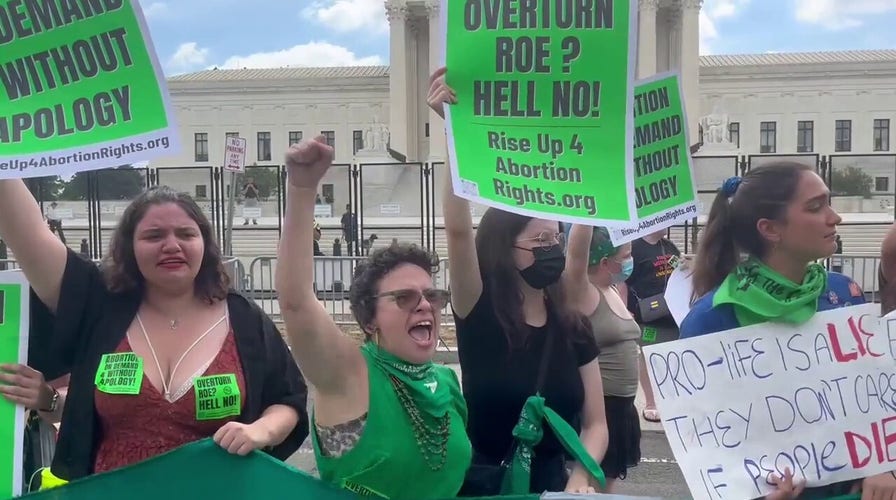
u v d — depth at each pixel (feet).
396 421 7.89
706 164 57.00
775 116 186.60
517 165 8.60
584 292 11.64
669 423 7.89
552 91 8.57
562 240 11.10
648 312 22.08
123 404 8.22
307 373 7.80
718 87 188.24
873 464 7.85
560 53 8.54
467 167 8.55
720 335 8.05
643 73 164.35
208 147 197.16
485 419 9.63
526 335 9.48
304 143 7.41
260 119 196.44
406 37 177.47
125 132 8.16
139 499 7.85
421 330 8.10
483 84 8.67
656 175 11.37
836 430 7.92
